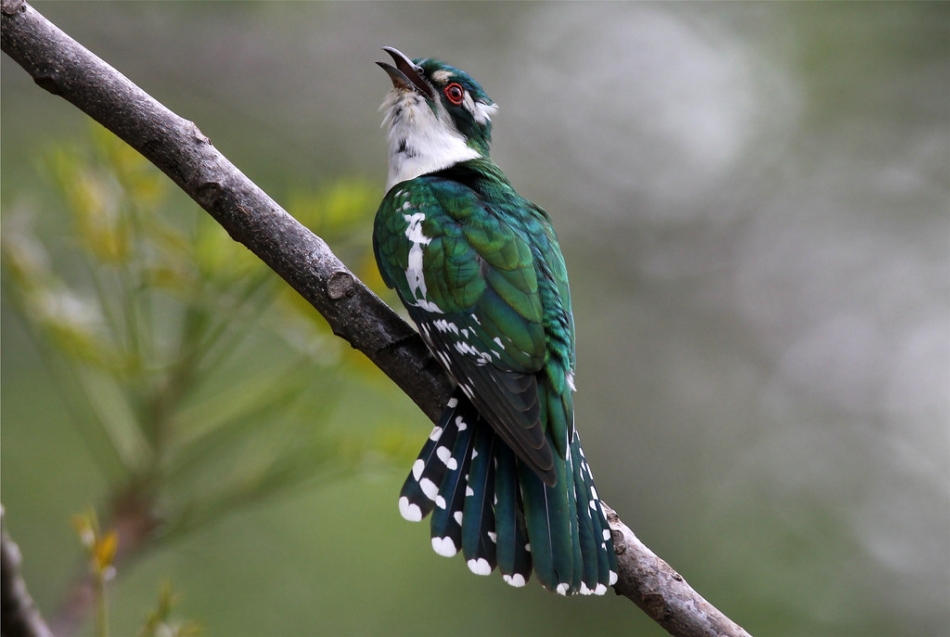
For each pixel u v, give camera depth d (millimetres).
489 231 7637
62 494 11617
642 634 13141
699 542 16453
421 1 18062
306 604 11453
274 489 7113
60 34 6293
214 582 11320
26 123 14547
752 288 18594
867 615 15688
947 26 17625
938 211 18672
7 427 11719
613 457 17047
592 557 6199
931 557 16688
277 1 17109
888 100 18266
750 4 18266
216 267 7195
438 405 6906
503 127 18281
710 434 17531
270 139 16703
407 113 9352
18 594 5059
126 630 10805
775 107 18578
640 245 18453
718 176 18906
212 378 10477
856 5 17828
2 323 12016
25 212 7961
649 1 18453
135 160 7289
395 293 8109
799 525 16859
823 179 18844
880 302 18891
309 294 6672
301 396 7402
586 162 18547
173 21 16656
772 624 15367
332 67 17266
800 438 17609
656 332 18047
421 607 11922
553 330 7379
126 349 7094
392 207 7961
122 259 7133
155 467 7027
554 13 18484
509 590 12656
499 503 6535
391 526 11977
